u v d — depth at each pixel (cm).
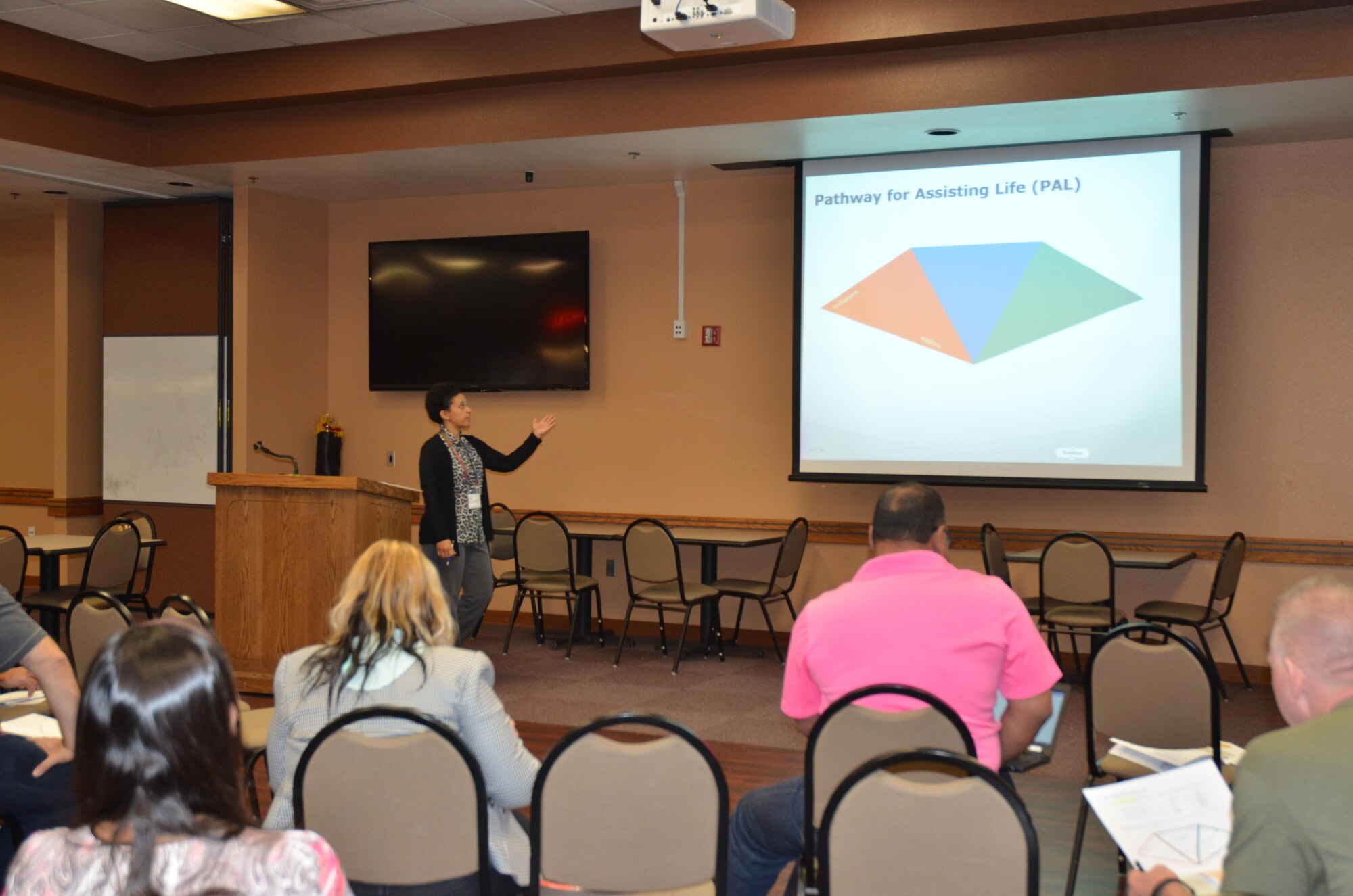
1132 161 616
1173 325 612
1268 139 609
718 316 744
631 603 668
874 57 570
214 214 805
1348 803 145
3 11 602
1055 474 639
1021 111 562
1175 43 520
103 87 675
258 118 698
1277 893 147
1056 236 633
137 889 124
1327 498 611
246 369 786
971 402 655
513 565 799
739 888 272
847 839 201
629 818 223
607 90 621
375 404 842
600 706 555
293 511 531
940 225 657
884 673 244
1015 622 242
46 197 824
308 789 228
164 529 824
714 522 747
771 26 459
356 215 845
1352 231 604
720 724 523
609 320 775
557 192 786
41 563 668
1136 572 651
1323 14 498
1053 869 343
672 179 746
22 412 923
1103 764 320
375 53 646
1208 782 213
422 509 832
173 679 128
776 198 727
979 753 240
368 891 230
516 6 589
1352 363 605
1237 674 630
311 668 242
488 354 791
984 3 529
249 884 128
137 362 827
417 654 238
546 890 234
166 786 127
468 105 650
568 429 788
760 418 736
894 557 253
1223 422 631
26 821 254
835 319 681
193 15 605
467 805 226
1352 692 159
